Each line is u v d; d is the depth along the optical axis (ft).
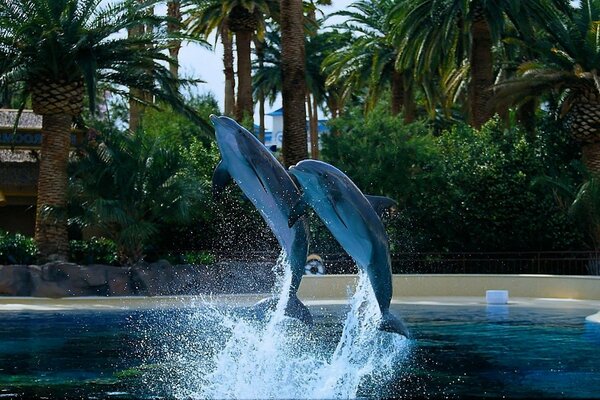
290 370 30.91
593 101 88.12
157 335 42.80
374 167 87.30
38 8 73.05
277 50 171.12
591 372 30.12
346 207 28.78
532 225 82.84
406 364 32.42
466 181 85.76
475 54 98.73
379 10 120.47
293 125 85.92
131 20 76.59
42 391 26.61
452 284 74.79
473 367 31.55
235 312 56.34
